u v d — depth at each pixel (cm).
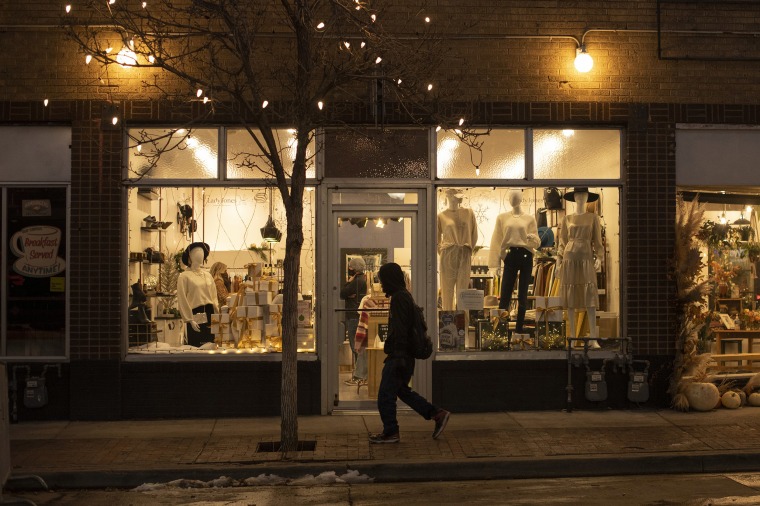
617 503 784
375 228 1202
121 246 1180
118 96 1180
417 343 1004
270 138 966
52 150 1190
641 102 1212
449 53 1192
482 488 863
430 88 1034
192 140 1197
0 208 1191
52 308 1186
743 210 1298
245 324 1196
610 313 1220
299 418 1162
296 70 1086
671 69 1220
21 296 1186
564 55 1207
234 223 1197
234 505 796
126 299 1187
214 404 1178
